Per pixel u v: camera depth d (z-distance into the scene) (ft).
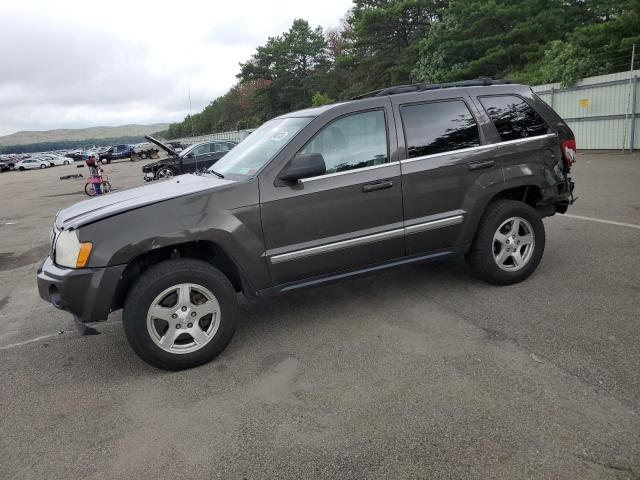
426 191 14.23
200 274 12.08
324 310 15.34
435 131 14.55
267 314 15.42
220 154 62.08
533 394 10.00
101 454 9.32
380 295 16.14
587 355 11.28
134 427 10.11
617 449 8.31
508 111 15.69
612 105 54.08
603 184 33.50
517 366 11.10
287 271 13.08
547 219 24.59
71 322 16.62
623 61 61.36
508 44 90.22
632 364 10.78
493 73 94.12
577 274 16.38
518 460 8.25
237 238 12.35
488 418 9.37
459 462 8.32
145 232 11.68
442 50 98.78
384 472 8.26
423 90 14.90
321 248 13.21
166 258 12.98
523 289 15.51
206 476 8.52
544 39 88.99
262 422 9.89
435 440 8.91
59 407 11.10
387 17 117.60
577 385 10.17
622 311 13.37
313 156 12.50
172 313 11.98
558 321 13.10
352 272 13.92
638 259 17.42
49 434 10.09
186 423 10.09
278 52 195.72
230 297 12.48
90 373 12.66
